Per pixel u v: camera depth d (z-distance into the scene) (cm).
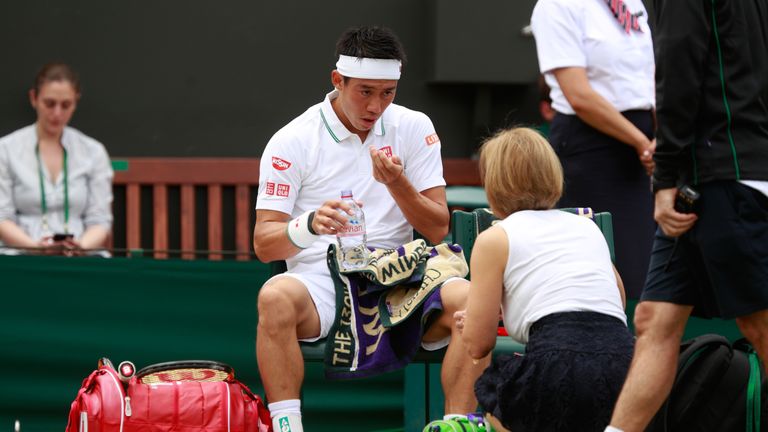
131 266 2084
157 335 2089
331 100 1758
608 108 2142
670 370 1534
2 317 2072
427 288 1631
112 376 1563
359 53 1666
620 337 1423
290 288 1614
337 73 1711
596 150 2181
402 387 2172
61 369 2084
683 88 1500
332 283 1672
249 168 2816
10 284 2070
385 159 1642
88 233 2541
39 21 2786
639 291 2194
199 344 2095
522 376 1419
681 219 1527
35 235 2514
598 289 1439
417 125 1777
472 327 1467
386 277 1648
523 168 1478
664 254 1577
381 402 2166
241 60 2853
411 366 2044
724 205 1509
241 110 2859
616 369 1398
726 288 1519
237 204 2814
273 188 1714
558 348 1400
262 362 1603
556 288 1433
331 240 1725
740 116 1515
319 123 1741
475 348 1474
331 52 2873
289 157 1719
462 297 1594
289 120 2873
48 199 2523
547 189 1482
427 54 2870
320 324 1647
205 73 2847
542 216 1482
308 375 2145
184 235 2806
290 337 1602
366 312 1656
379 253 1688
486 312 1457
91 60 2811
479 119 2881
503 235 1457
